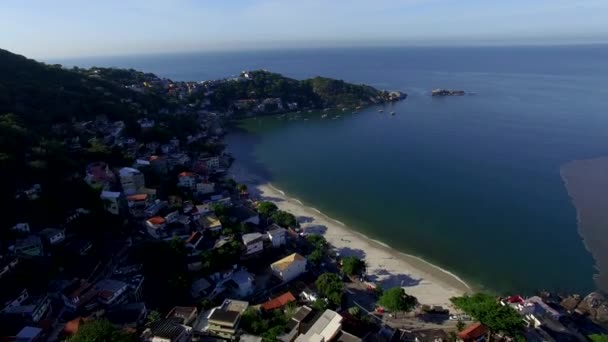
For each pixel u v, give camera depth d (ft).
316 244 331.16
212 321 211.20
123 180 380.37
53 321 219.20
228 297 264.11
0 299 220.84
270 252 319.47
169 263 273.33
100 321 199.41
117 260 282.56
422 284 292.81
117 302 239.71
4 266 239.71
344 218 397.19
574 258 321.11
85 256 276.62
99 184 357.00
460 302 246.27
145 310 232.12
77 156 405.59
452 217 392.47
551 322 242.58
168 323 210.38
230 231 329.72
